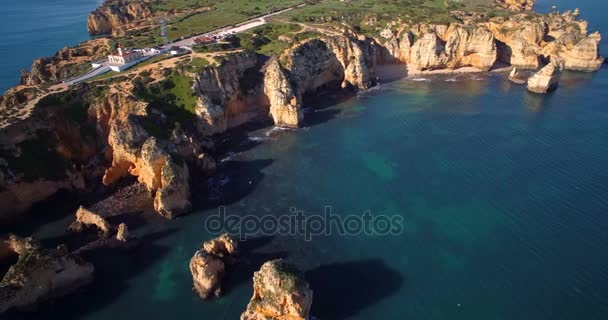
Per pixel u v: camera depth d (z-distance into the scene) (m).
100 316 60.25
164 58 119.69
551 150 98.50
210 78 110.00
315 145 104.88
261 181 91.12
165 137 93.94
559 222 75.81
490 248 70.81
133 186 89.12
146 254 71.06
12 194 79.56
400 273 66.50
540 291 62.47
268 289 56.69
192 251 71.62
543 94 130.75
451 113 119.44
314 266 68.12
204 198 85.81
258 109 119.56
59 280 63.19
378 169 93.81
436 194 84.75
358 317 59.28
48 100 93.31
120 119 95.81
